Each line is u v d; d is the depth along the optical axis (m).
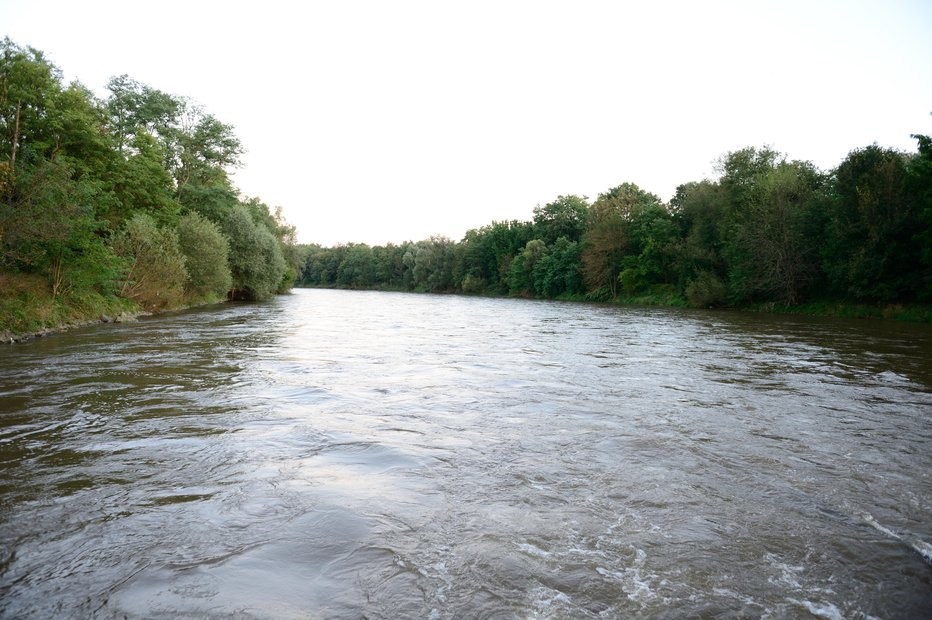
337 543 4.38
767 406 9.54
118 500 5.19
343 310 41.38
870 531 4.79
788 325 28.97
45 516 4.83
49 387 10.30
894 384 11.75
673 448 7.05
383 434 7.47
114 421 7.98
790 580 3.96
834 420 8.61
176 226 36.22
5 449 6.67
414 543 4.40
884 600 3.74
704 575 4.00
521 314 39.78
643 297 62.69
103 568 3.99
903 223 34.22
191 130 46.06
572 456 6.66
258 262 48.56
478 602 3.60
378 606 3.55
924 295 33.41
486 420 8.32
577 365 14.07
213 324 24.42
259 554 4.20
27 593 3.67
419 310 44.50
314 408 8.91
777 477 6.06
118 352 14.88
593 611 3.52
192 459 6.36
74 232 20.50
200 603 3.58
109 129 32.41
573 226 89.75
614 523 4.83
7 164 17.97
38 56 24.88
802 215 41.03
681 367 13.91
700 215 55.94
